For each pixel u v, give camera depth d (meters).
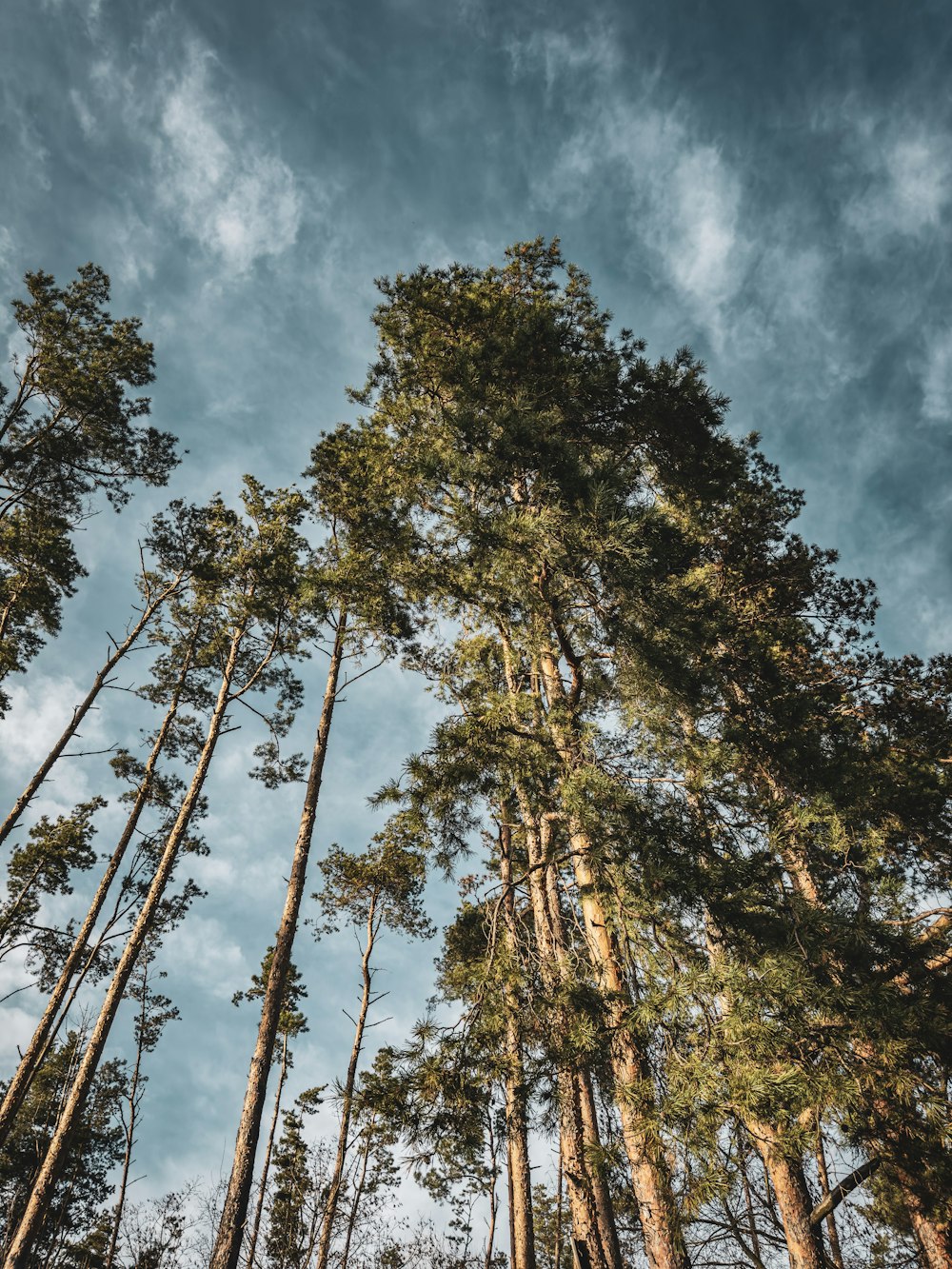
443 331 11.39
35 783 14.69
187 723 21.42
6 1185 23.98
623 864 5.60
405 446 10.54
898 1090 4.27
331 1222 19.58
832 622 11.69
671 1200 4.25
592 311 11.88
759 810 6.01
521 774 6.64
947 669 10.74
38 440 16.45
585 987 5.76
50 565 17.67
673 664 6.39
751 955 5.02
